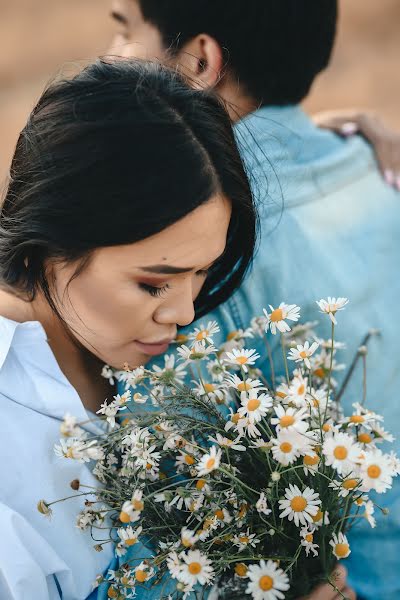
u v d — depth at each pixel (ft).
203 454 3.98
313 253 5.02
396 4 21.33
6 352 4.05
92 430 4.24
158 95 3.73
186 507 4.07
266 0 4.92
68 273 3.84
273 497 3.79
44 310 4.31
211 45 5.06
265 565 3.65
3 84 19.67
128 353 4.09
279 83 5.18
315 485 3.88
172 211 3.59
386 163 5.66
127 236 3.60
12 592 3.87
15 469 4.10
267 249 4.84
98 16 22.03
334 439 3.60
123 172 3.59
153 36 5.19
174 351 4.47
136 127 3.62
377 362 5.16
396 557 5.08
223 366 4.05
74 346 4.44
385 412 5.18
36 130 3.83
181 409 4.31
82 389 4.54
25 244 3.85
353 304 5.11
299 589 3.99
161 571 3.96
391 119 17.65
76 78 3.88
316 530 3.92
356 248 5.24
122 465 4.17
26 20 21.95
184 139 3.65
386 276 5.31
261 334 4.49
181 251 3.70
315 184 5.23
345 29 21.08
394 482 5.12
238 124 4.84
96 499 4.20
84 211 3.64
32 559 3.93
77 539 4.19
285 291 4.87
